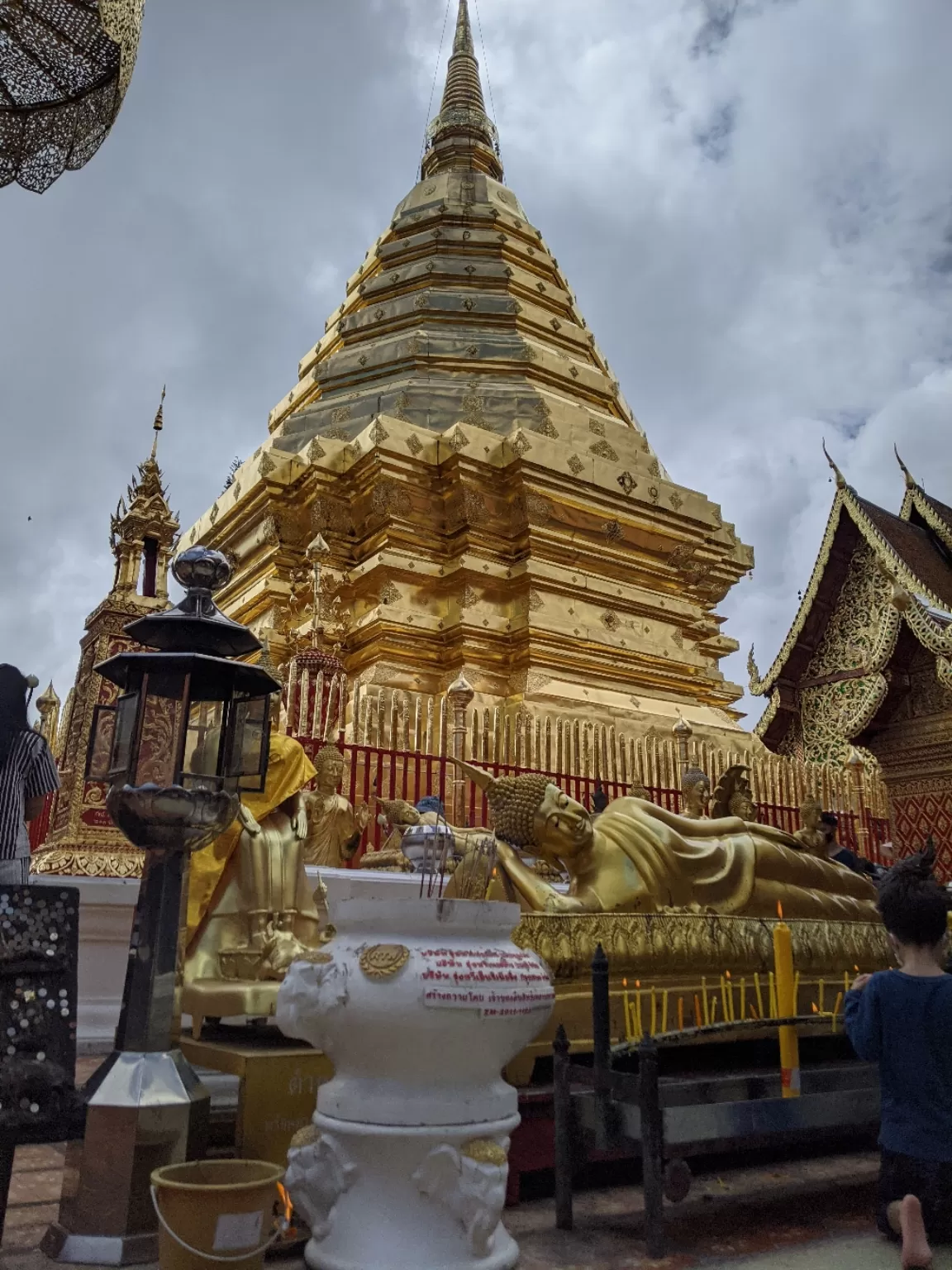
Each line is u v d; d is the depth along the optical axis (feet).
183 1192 9.47
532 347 58.44
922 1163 11.48
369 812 28.45
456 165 81.10
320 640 36.09
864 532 71.82
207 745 12.76
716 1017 15.88
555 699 43.21
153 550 29.91
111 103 26.94
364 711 31.07
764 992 16.57
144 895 12.10
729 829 18.30
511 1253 10.17
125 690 13.50
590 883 16.25
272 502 49.08
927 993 12.07
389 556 46.11
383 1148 9.89
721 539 55.93
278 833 15.88
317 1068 12.02
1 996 10.94
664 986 15.40
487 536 48.11
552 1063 14.32
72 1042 11.18
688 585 55.11
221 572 13.78
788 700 75.20
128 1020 11.58
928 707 67.21
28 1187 13.44
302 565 47.26
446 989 9.82
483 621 45.73
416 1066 9.93
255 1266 9.63
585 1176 13.76
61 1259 10.38
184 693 12.51
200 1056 13.00
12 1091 10.64
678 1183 11.07
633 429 63.21
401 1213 9.83
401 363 57.47
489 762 32.89
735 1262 10.77
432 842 16.84
